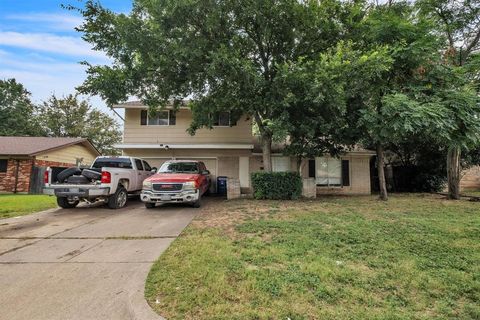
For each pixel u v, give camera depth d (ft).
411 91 33.35
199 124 41.88
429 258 15.65
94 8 31.91
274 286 11.97
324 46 36.55
